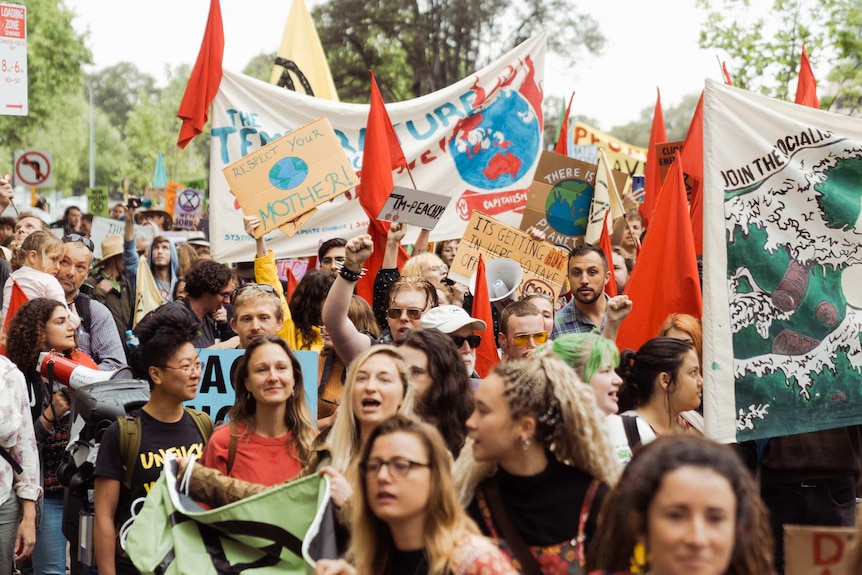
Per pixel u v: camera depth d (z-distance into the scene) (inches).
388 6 1678.2
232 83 396.2
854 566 134.9
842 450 237.8
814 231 235.1
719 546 109.6
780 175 236.1
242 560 165.6
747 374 233.0
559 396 148.7
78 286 327.6
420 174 411.8
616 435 190.1
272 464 198.5
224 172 335.9
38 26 1627.7
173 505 170.4
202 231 757.9
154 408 205.5
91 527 207.5
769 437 231.8
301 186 335.6
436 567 133.8
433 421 190.5
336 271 300.5
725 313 234.7
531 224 388.8
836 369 232.8
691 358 212.2
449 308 234.8
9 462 235.1
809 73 372.8
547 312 268.8
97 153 3339.1
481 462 152.3
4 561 235.8
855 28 989.8
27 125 1700.3
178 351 202.2
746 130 236.7
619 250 401.1
